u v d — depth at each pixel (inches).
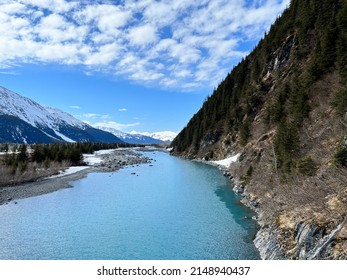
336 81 1846.7
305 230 689.0
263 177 1471.5
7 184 1865.2
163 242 912.3
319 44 2406.5
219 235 959.0
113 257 808.3
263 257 772.6
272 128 2295.8
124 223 1093.8
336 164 904.9
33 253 841.5
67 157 2962.6
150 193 1604.3
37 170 2285.9
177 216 1171.3
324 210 733.3
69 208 1307.8
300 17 3174.2
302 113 1744.6
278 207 994.7
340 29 2201.0
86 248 874.1
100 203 1390.3
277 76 3024.1
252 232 978.1
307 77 2126.0
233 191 1625.2
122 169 2679.6
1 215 1208.2
